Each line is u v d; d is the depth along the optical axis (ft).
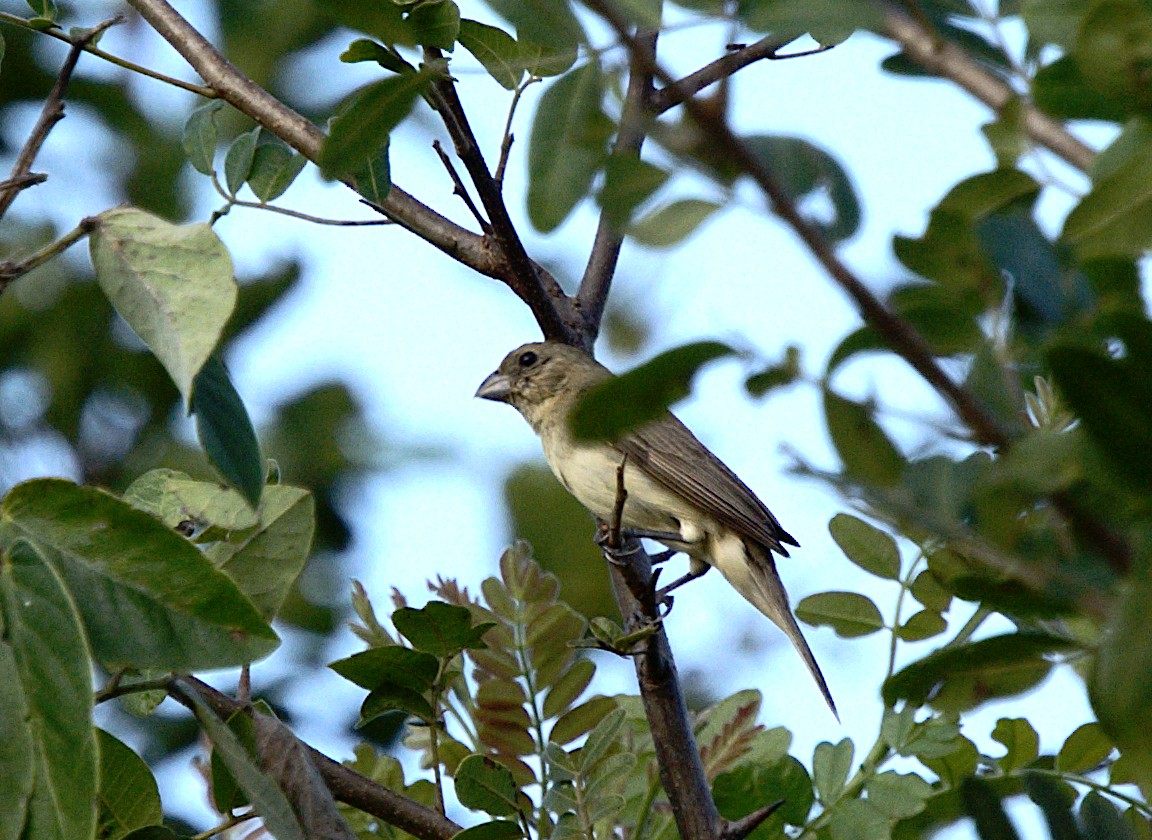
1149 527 11.40
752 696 28.76
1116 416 11.35
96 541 17.20
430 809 24.70
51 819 15.37
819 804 25.43
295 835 19.38
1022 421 13.41
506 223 29.78
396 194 31.53
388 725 38.75
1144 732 10.99
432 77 17.93
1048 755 24.22
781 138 14.26
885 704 14.52
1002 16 15.93
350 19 18.95
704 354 12.73
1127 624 11.12
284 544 22.00
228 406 18.10
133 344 45.80
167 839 20.85
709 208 13.84
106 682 22.29
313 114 45.65
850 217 14.02
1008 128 15.56
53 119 21.68
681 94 12.85
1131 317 11.28
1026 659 14.01
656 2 15.64
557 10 16.24
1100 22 13.23
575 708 27.02
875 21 14.76
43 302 45.80
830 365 13.58
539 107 16.43
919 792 24.20
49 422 44.78
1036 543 12.85
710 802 25.75
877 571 25.00
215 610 17.31
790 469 13.47
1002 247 14.02
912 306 14.17
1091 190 13.97
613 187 14.02
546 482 43.57
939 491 13.29
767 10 14.89
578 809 24.04
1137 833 19.06
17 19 22.16
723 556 44.09
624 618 35.09
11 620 15.71
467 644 23.84
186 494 22.07
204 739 27.27
